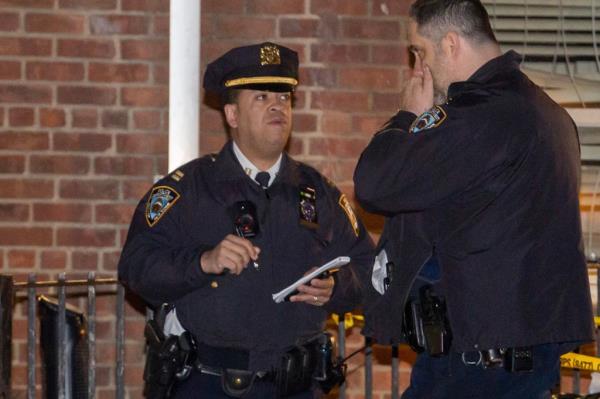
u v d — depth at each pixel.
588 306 7.77
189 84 12.32
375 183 7.71
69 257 12.66
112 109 12.67
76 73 12.62
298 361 9.01
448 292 7.68
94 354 11.50
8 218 12.59
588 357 11.60
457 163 7.49
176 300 9.04
